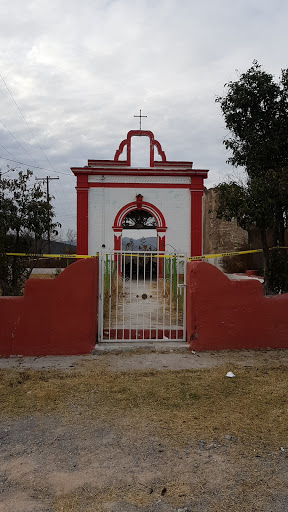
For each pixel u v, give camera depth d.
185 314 6.80
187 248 16.31
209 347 6.44
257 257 23.66
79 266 6.29
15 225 10.16
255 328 6.52
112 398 4.53
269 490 2.92
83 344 6.30
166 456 3.37
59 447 3.54
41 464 3.28
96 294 6.63
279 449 3.46
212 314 6.44
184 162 17.05
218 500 2.82
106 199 16.17
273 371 5.42
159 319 8.03
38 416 4.13
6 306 6.21
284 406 4.28
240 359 5.99
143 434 3.73
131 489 2.95
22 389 4.80
